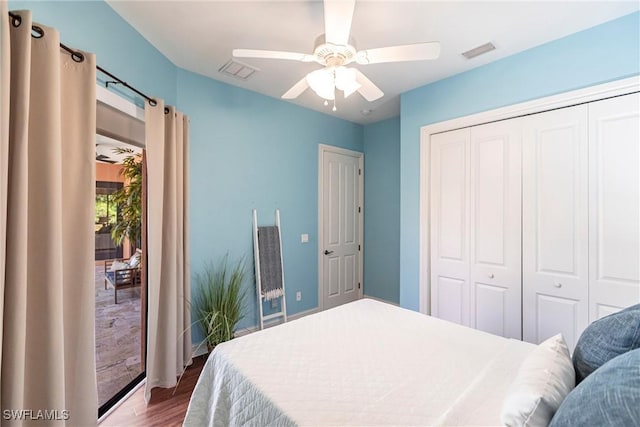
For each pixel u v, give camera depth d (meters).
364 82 1.82
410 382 1.20
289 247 3.49
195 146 2.68
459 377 1.24
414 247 2.93
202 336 2.72
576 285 2.08
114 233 2.05
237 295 2.83
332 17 1.32
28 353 1.20
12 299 1.09
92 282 1.48
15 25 1.11
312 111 3.68
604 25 1.93
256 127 3.14
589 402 0.65
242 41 2.17
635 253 1.87
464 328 1.75
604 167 1.97
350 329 1.72
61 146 1.37
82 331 1.44
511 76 2.32
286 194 3.44
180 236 2.34
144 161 2.16
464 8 1.78
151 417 1.86
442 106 2.72
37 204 1.21
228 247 2.93
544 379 0.87
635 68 1.83
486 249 2.51
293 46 2.23
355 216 4.27
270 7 1.79
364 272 4.36
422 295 2.87
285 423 1.01
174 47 2.25
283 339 1.59
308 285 3.70
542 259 2.23
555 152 2.16
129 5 1.78
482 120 2.48
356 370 1.29
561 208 2.14
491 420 0.96
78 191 1.43
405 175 3.00
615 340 0.93
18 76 1.11
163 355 2.17
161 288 2.19
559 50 2.11
